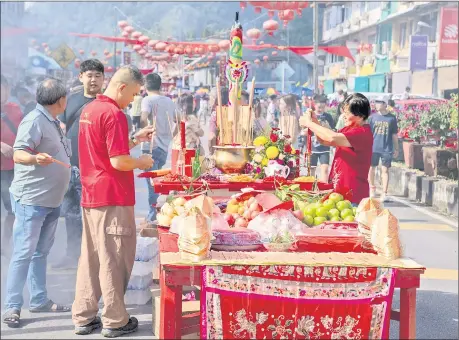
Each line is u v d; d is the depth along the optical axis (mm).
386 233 4383
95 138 5457
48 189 6078
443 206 12367
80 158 5602
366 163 6211
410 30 29844
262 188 6066
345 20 40656
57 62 23453
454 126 14625
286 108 12430
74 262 7840
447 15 18656
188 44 33375
